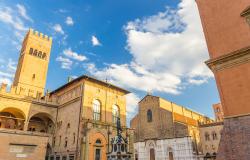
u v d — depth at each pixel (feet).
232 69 48.93
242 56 47.57
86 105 138.10
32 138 116.57
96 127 135.33
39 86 215.92
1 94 136.05
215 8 56.49
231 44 50.49
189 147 157.07
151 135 186.50
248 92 44.91
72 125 136.36
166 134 175.42
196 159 156.04
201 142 203.72
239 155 42.06
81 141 125.59
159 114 189.16
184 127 166.20
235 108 46.26
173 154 164.04
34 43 230.27
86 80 145.07
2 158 103.40
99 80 149.59
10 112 149.69
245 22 48.85
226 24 52.80
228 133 45.52
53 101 161.89
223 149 45.11
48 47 242.17
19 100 143.43
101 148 133.18
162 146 172.86
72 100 146.41
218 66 51.78
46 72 228.84
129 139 155.63
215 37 54.39
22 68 210.79
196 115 245.04
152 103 199.41
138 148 190.29
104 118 146.10
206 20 57.98
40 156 116.37
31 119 161.48
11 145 108.47
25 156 111.34
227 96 48.32
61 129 147.13
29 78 212.23
